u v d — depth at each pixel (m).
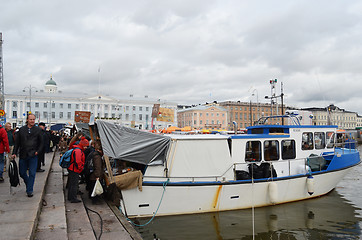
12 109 77.81
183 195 9.16
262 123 14.12
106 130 8.34
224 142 9.65
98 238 5.93
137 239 5.97
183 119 102.00
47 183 9.62
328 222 9.48
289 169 10.70
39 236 5.28
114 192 8.23
